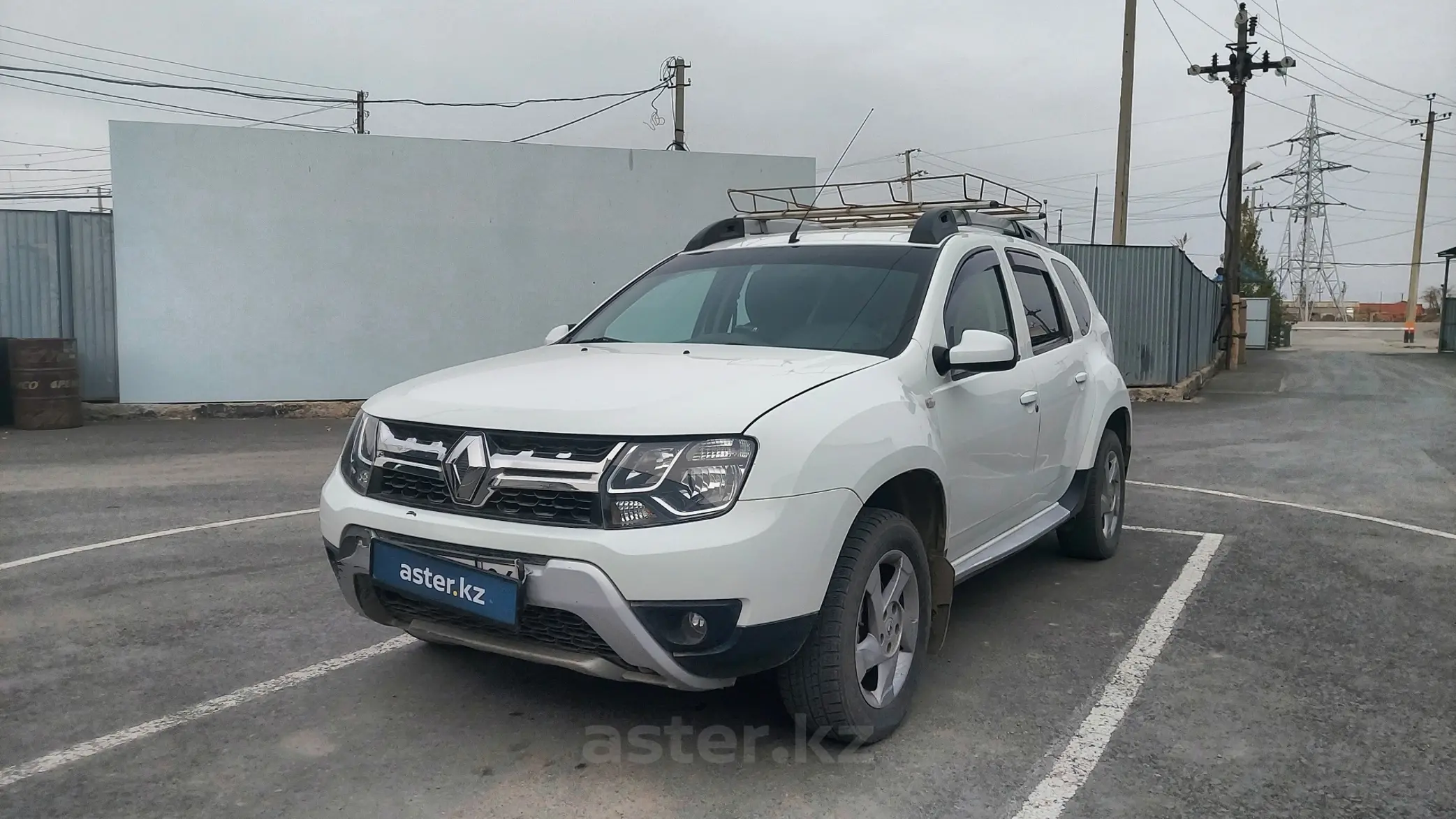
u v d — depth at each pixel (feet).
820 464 10.16
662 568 9.45
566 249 47.37
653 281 16.21
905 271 13.98
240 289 44.06
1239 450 35.63
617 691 12.95
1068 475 17.54
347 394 45.65
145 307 43.27
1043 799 10.23
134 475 29.66
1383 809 10.08
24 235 44.14
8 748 11.34
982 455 13.65
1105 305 55.21
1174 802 10.19
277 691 12.97
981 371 12.71
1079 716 12.30
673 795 10.25
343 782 10.53
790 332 13.52
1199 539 21.63
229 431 40.09
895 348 12.56
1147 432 41.01
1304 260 288.51
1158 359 55.98
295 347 44.91
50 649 14.64
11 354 40.19
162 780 10.59
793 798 10.20
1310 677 13.62
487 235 46.44
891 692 11.55
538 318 47.34
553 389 10.89
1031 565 19.47
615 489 9.68
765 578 9.66
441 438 10.74
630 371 11.52
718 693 12.85
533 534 9.79
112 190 42.50
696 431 9.84
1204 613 16.43
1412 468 31.60
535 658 10.30
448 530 10.23
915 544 11.69
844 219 18.35
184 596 17.29
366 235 45.16
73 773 10.74
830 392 10.91
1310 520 23.58
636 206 47.91
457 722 12.00
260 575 18.58
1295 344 153.58
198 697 12.82
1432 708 12.58
